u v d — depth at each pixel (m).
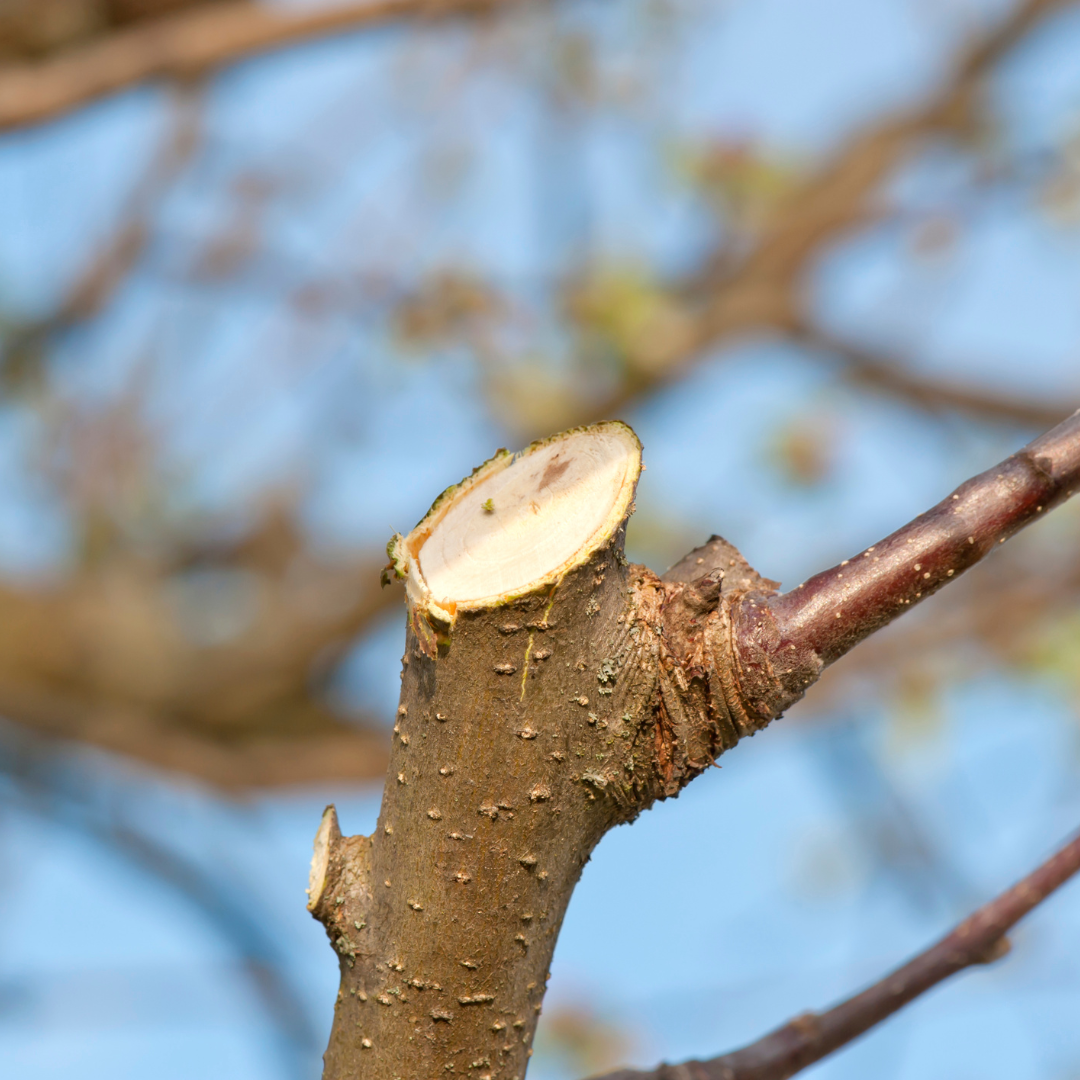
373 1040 1.17
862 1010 1.49
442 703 1.12
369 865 1.19
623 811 1.16
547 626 1.09
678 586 1.17
